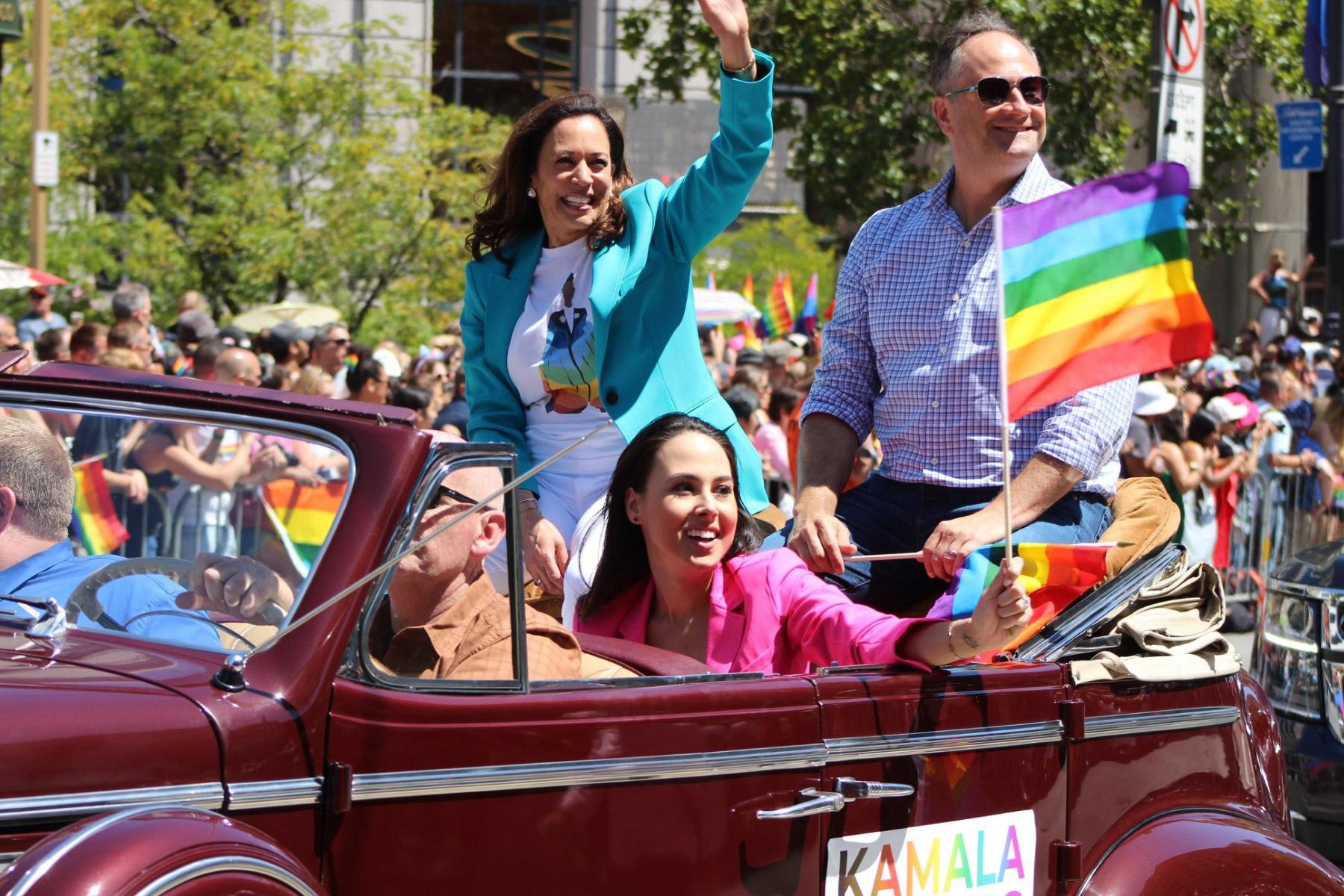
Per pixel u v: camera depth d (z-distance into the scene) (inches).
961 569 229.0
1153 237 231.9
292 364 681.0
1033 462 251.9
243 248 1142.3
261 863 155.2
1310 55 775.7
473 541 192.7
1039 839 229.5
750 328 1261.1
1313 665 392.2
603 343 291.1
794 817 200.4
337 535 177.2
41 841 148.6
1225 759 256.7
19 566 203.5
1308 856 243.6
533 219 303.7
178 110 1149.1
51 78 1149.7
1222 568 729.6
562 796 183.9
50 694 160.6
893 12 1007.0
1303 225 1614.2
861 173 985.5
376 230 1162.6
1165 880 233.5
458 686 180.7
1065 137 987.9
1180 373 1000.9
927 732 216.1
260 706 165.9
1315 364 1248.8
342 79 1202.6
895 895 212.8
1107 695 238.1
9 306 1067.3
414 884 174.1
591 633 252.2
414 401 585.0
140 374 218.2
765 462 641.0
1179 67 545.6
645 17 1040.2
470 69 1822.1
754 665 234.8
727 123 288.0
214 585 189.6
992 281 269.4
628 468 242.7
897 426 278.8
